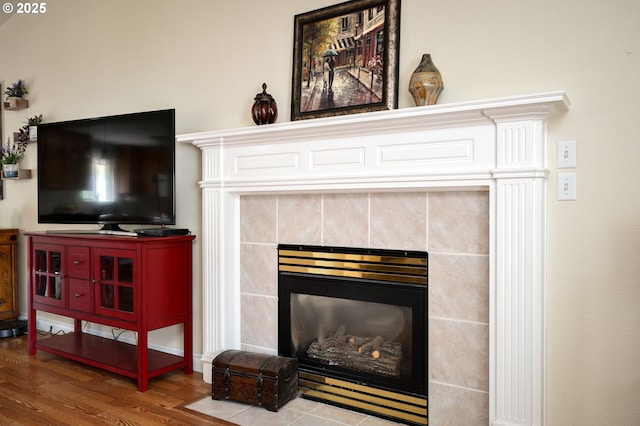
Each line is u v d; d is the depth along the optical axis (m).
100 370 3.16
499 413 2.07
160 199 3.03
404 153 2.26
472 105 1.99
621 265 1.95
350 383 2.54
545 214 2.07
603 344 1.99
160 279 2.88
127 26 3.54
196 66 3.18
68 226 4.00
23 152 4.30
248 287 2.89
